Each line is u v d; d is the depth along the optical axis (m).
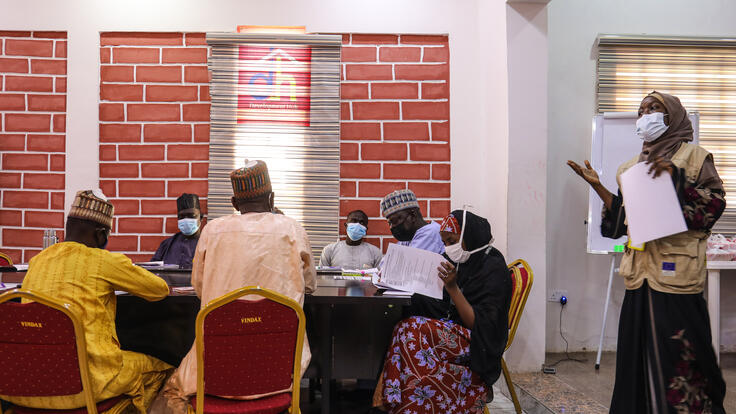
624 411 2.41
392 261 2.68
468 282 2.75
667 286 2.32
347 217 4.54
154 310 3.01
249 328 2.07
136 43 4.59
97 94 4.58
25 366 2.06
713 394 2.30
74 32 4.56
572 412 3.07
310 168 4.45
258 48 4.41
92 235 2.35
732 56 4.61
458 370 2.66
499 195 4.15
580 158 4.56
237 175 2.47
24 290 1.98
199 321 2.03
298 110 4.44
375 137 4.66
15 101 4.56
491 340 2.61
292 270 2.35
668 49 4.59
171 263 4.35
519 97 3.96
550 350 4.52
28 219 4.57
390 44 4.66
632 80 4.58
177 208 4.52
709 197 2.27
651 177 2.34
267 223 2.40
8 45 4.56
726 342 4.62
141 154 4.59
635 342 2.40
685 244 2.31
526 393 3.45
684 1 4.64
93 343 2.19
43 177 4.57
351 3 4.64
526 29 3.97
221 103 4.41
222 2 4.60
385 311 2.98
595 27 4.59
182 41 4.61
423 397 2.64
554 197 4.54
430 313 2.84
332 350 2.97
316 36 4.38
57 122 4.58
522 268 3.00
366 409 3.42
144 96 4.59
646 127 2.40
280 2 4.62
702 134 4.63
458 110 4.64
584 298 4.54
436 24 4.65
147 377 2.52
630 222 2.38
